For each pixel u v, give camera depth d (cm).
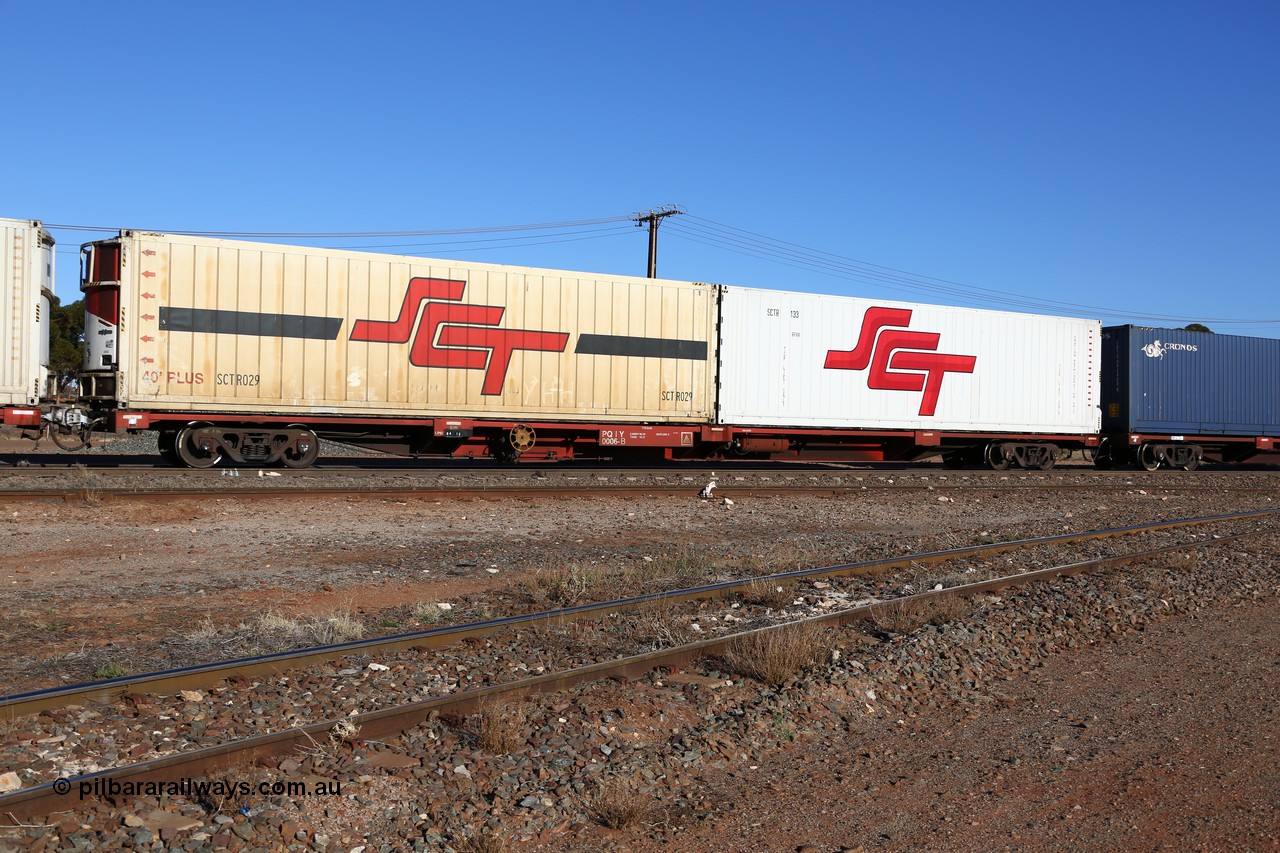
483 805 460
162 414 1822
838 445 2475
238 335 1855
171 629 772
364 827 433
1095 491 2228
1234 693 696
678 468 2508
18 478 1650
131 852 394
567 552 1224
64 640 726
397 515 1480
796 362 2353
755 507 1758
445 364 2019
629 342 2183
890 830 463
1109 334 3025
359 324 1947
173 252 1808
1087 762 556
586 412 2147
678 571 1078
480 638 750
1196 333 3078
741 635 748
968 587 990
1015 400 2630
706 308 2261
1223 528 1616
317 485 1691
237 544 1189
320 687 606
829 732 604
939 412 2522
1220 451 3275
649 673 678
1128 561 1212
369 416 1969
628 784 492
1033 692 702
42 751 483
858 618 858
